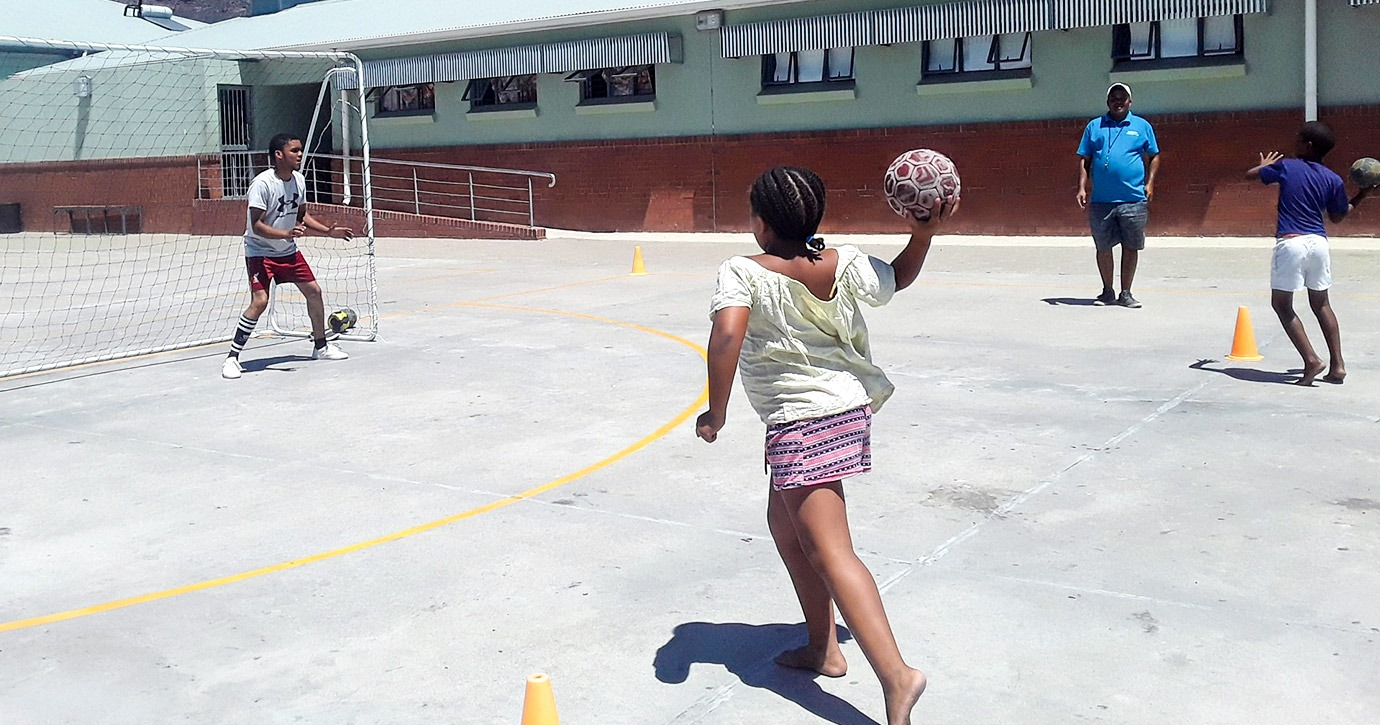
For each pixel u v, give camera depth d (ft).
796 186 12.34
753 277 12.26
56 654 15.03
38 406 30.01
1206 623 14.74
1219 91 59.21
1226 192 59.67
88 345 40.73
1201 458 21.67
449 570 17.46
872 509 19.44
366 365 33.88
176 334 42.68
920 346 33.53
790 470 12.32
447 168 87.40
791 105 71.61
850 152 69.82
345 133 85.40
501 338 37.70
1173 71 59.72
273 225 32.60
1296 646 14.05
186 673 14.38
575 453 23.62
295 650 14.92
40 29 114.32
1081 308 39.17
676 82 75.87
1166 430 23.65
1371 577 15.99
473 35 82.17
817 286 12.39
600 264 60.70
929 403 26.68
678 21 74.84
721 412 12.37
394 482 22.06
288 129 98.89
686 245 69.82
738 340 12.03
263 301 32.94
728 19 71.77
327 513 20.34
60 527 20.12
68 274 69.10
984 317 38.11
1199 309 37.99
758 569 17.12
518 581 16.93
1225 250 54.60
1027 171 64.49
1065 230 63.77
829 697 13.26
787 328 12.35
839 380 12.48
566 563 17.56
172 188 98.99
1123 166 37.99
